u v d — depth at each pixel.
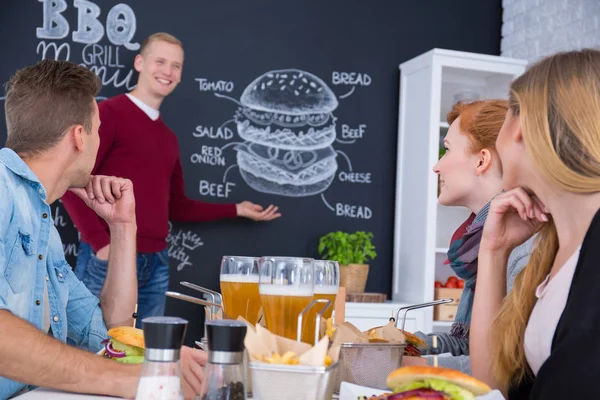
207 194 3.97
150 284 3.53
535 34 4.12
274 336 1.04
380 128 4.21
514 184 1.28
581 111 1.12
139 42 3.90
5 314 1.30
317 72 4.14
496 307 1.38
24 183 1.62
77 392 1.29
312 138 4.12
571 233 1.18
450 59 3.86
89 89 1.72
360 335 1.29
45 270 1.68
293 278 1.16
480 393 0.91
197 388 1.25
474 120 1.84
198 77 3.98
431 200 3.83
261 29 4.08
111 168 3.45
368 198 4.17
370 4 4.23
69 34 3.84
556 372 1.01
